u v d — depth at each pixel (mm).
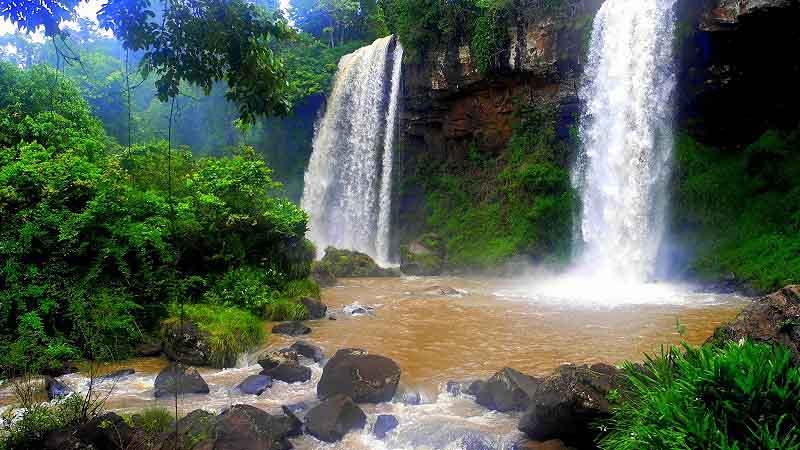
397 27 29516
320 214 33250
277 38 5379
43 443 5555
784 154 18516
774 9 16578
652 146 20031
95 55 32219
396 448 6359
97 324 9203
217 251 12633
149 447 5516
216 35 4941
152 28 4930
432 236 26625
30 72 16547
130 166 14000
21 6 4781
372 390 7508
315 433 6520
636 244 20375
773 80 19000
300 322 11930
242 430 5836
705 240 18797
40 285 9688
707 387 4281
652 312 13445
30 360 8711
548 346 10328
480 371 8844
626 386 5766
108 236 10680
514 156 26016
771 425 3996
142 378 8766
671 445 3957
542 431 6156
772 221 17594
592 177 22297
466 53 26516
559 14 23000
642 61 20188
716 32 17984
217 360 9461
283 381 8461
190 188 13227
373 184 30984
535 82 24891
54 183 10336
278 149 36562
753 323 6031
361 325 12375
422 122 29891
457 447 6281
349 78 33031
